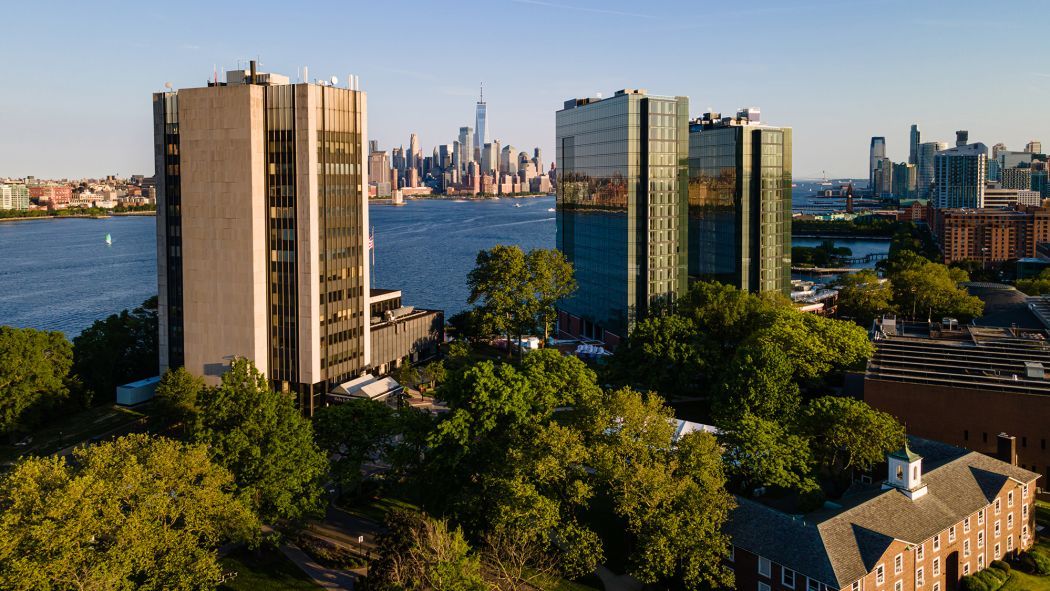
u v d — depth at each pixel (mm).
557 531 82562
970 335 148125
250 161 137000
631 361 144375
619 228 186500
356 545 93438
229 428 91188
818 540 78500
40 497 70125
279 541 92375
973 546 90125
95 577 65938
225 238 140375
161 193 147750
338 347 147750
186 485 78688
